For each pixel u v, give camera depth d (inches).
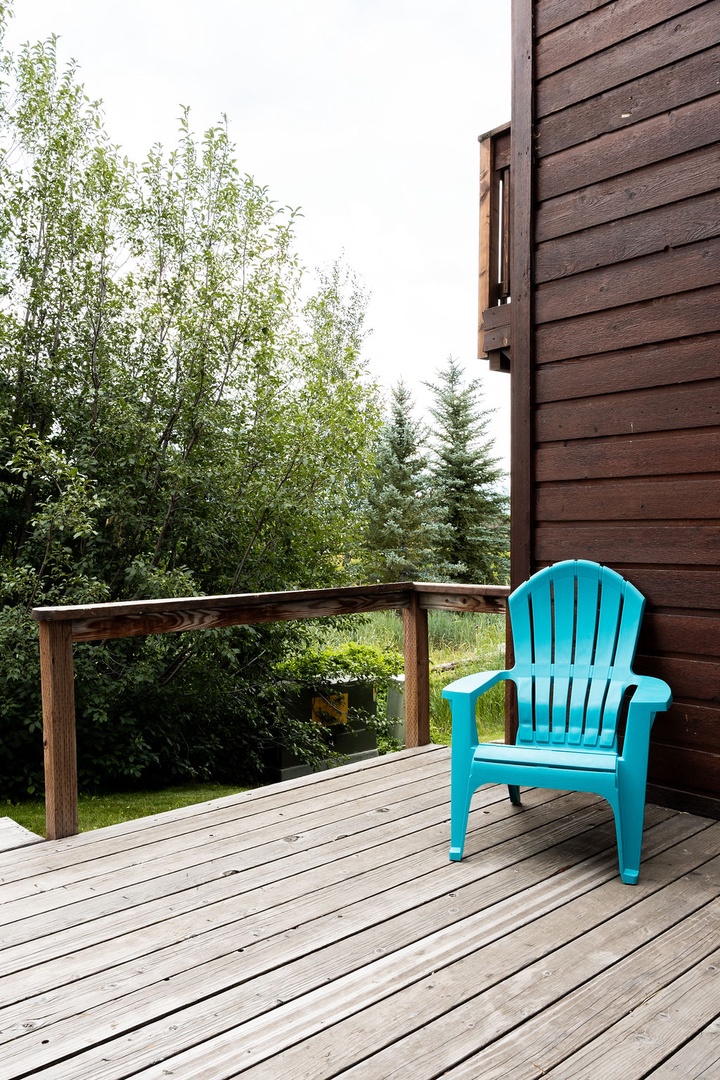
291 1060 59.4
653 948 75.5
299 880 92.7
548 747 109.6
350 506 306.7
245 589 289.9
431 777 135.2
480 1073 57.6
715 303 107.0
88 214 259.0
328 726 297.7
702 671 111.0
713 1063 58.7
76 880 94.3
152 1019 65.0
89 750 249.6
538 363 130.5
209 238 264.8
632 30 115.0
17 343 256.4
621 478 119.4
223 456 282.2
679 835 104.9
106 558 269.9
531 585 120.5
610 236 118.7
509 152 156.5
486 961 73.3
